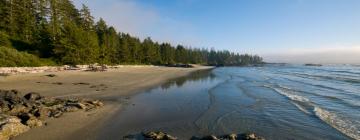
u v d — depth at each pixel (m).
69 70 49.50
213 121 15.96
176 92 28.53
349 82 45.53
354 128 14.87
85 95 23.80
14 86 27.28
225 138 12.15
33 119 13.11
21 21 62.97
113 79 39.66
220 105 21.19
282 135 13.52
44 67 45.66
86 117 15.40
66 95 23.23
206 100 23.47
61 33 59.94
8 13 60.78
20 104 15.62
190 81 44.25
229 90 31.61
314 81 47.34
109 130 13.38
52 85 29.33
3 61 41.16
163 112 17.98
